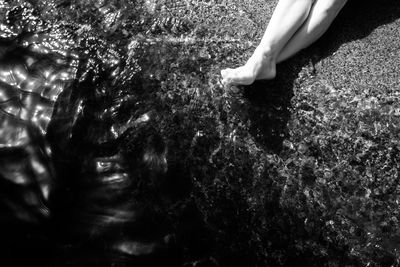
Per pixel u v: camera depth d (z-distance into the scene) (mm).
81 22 2256
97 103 2111
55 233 2023
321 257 1898
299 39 1955
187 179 2006
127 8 2248
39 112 2105
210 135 1987
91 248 2010
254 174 1938
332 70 1965
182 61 2092
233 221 1978
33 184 2037
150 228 2004
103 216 2014
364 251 1835
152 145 2035
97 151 2061
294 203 1901
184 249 2012
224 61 2055
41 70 2180
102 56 2172
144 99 2084
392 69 1952
